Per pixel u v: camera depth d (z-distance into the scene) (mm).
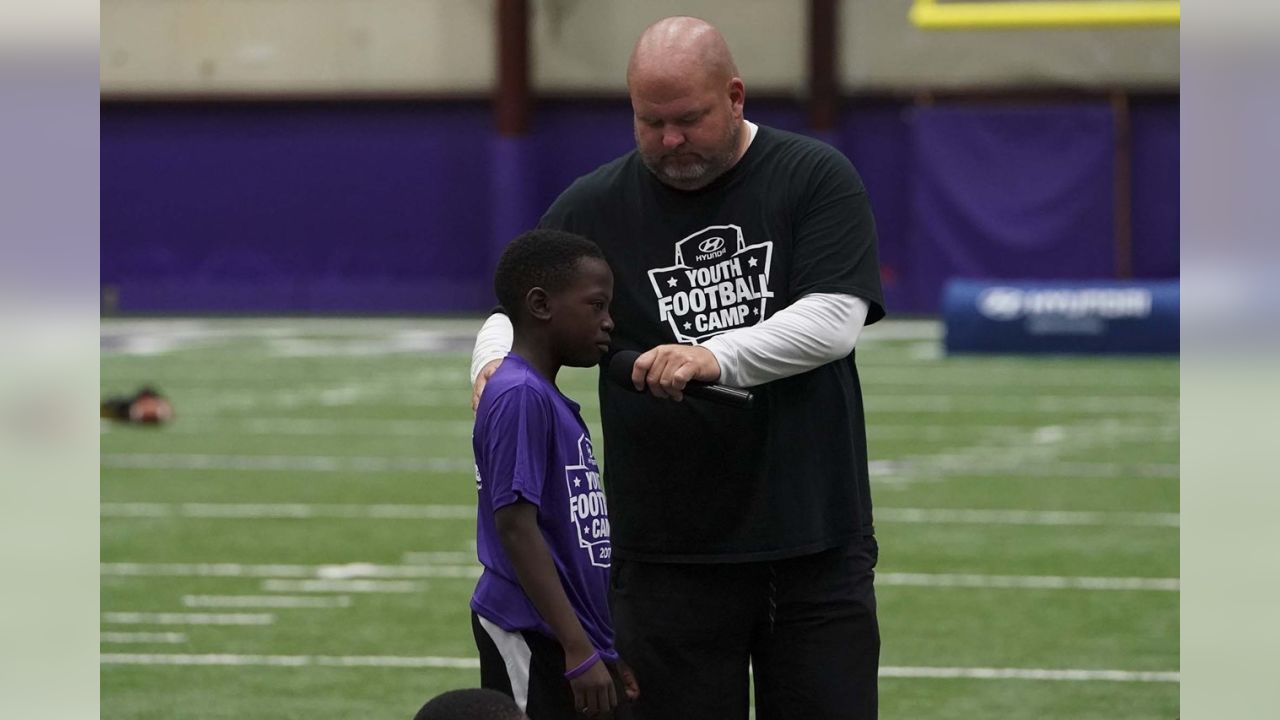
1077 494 28969
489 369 9570
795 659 10203
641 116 9500
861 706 10141
